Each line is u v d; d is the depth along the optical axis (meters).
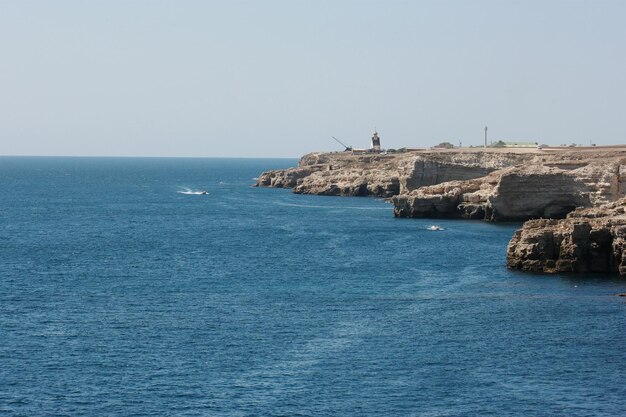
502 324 90.56
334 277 122.06
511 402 68.06
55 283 117.88
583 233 118.12
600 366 76.31
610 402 68.00
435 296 105.94
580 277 115.31
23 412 66.69
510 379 73.19
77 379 73.88
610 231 117.31
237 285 116.06
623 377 73.56
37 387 72.00
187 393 70.50
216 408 67.31
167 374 75.06
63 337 87.00
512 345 82.75
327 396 69.56
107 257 144.62
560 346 82.25
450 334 87.00
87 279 121.31
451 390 70.69
